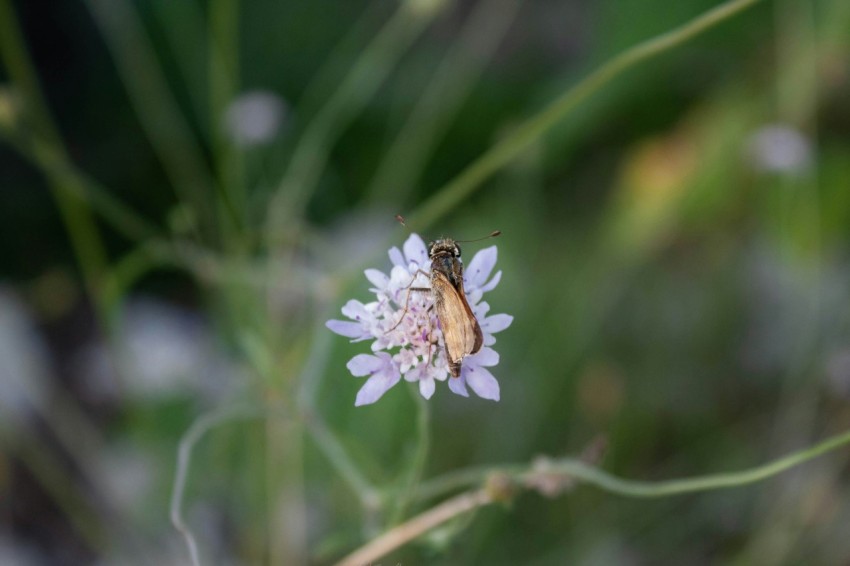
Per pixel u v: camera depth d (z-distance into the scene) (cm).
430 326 25
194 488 34
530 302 37
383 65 41
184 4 40
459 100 43
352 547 33
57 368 39
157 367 36
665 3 40
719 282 40
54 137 33
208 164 42
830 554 34
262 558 33
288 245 34
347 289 32
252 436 33
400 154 40
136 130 41
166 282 42
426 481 34
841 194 38
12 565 35
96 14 38
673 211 40
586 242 40
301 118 42
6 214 40
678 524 35
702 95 41
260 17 43
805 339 37
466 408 36
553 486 26
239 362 34
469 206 41
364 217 40
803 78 37
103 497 36
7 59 34
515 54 45
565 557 34
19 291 40
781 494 35
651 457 36
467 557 33
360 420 34
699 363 38
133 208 41
